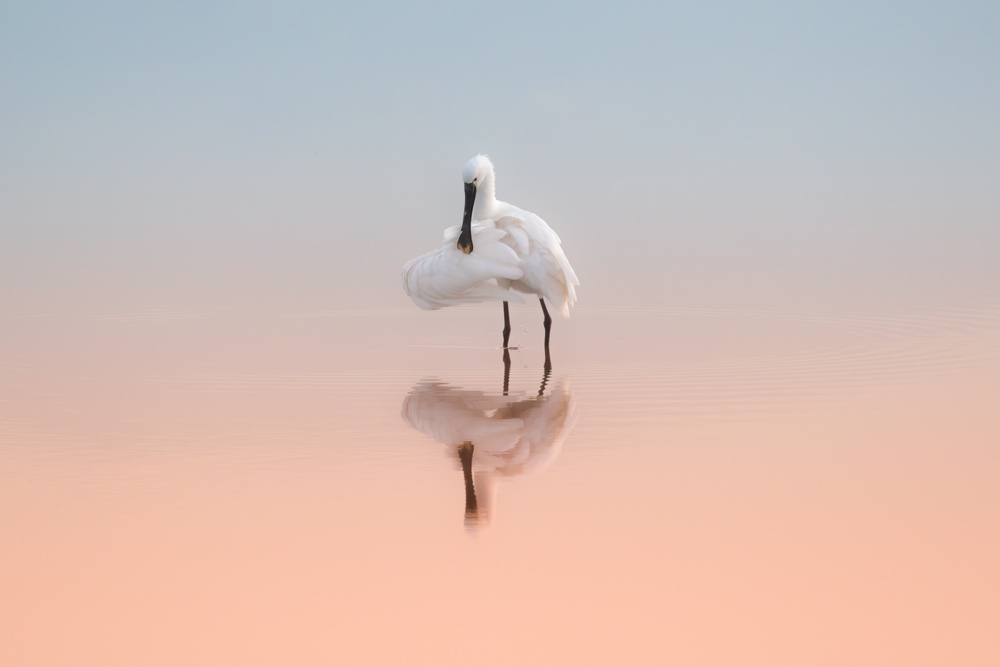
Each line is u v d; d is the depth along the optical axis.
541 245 19.67
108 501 11.86
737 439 13.95
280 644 8.95
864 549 10.53
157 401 16.17
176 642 8.98
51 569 10.22
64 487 12.28
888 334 20.97
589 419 15.01
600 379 17.45
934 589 9.72
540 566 10.30
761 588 9.82
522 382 17.30
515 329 22.38
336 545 10.77
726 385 16.88
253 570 10.23
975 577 9.93
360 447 13.78
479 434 14.33
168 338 21.39
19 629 9.16
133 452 13.55
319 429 14.59
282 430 14.52
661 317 23.34
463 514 11.51
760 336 21.06
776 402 15.76
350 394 16.58
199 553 10.58
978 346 19.62
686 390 16.61
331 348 20.39
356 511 11.62
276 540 10.87
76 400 16.20
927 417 14.86
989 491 11.95
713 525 11.13
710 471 12.73
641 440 13.97
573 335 21.55
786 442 13.80
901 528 10.99
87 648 8.88
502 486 12.31
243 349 20.30
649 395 16.31
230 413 15.44
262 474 12.73
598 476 12.60
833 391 16.39
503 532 11.05
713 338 20.95
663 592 9.78
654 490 12.12
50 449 13.68
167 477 12.64
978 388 16.44
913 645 8.85
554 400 16.08
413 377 17.78
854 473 12.59
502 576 10.12
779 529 11.02
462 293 20.22
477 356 19.59
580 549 10.64
